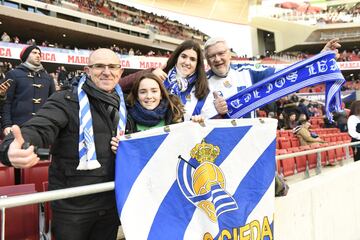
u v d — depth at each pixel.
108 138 1.64
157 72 2.12
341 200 3.30
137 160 1.59
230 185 1.77
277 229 2.38
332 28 29.92
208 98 2.43
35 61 3.25
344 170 3.60
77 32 22.14
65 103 1.59
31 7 19.80
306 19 31.66
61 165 1.60
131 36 24.72
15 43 15.29
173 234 1.58
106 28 23.95
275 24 32.19
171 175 1.64
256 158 1.87
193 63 2.40
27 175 2.52
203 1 32.84
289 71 2.47
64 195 1.41
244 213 1.77
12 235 1.85
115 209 1.69
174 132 1.68
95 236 1.76
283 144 7.32
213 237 1.66
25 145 1.30
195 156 1.70
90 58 1.70
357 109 5.11
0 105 3.05
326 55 2.42
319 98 22.42
